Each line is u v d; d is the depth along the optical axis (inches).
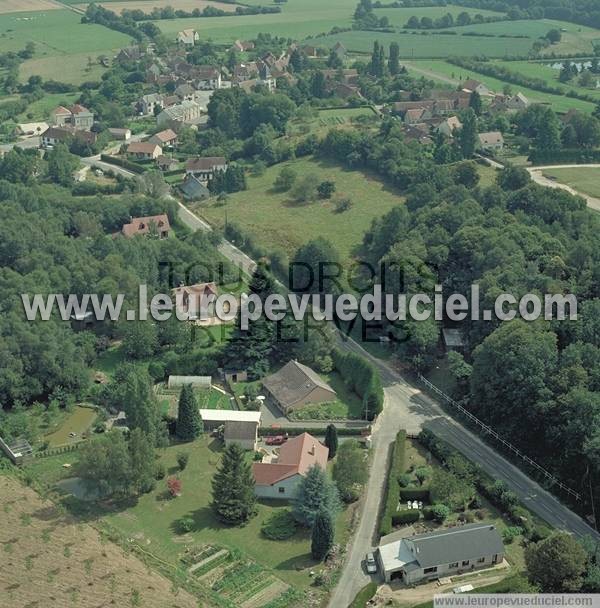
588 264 7544.3
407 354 7416.3
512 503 5585.6
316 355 7440.9
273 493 5821.9
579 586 4756.4
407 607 4810.5
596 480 5664.4
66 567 5068.9
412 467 6102.4
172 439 6501.0
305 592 4980.3
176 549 5334.6
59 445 6407.5
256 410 6870.1
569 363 6171.3
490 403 6535.4
